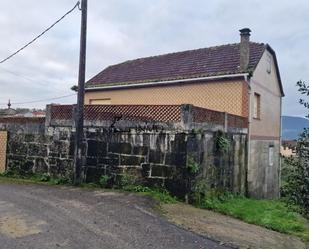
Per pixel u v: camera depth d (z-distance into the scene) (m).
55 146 12.59
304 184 4.88
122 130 11.02
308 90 5.05
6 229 6.59
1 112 36.81
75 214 7.64
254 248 6.41
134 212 8.02
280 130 22.14
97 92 22.28
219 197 11.70
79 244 5.89
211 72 17.53
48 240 6.04
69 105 12.34
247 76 16.03
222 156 12.39
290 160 5.03
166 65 20.80
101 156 11.38
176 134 10.10
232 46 19.34
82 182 11.58
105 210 8.06
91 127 11.62
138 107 10.79
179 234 6.69
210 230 7.26
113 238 6.23
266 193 18.81
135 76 21.23
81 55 11.43
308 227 8.79
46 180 12.51
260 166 17.83
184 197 9.94
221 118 12.29
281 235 7.95
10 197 9.35
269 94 19.84
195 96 17.67
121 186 10.91
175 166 10.09
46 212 7.78
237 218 9.27
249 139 15.89
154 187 10.38
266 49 18.69
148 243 6.09
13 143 13.77
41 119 13.05
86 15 11.52
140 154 10.68
